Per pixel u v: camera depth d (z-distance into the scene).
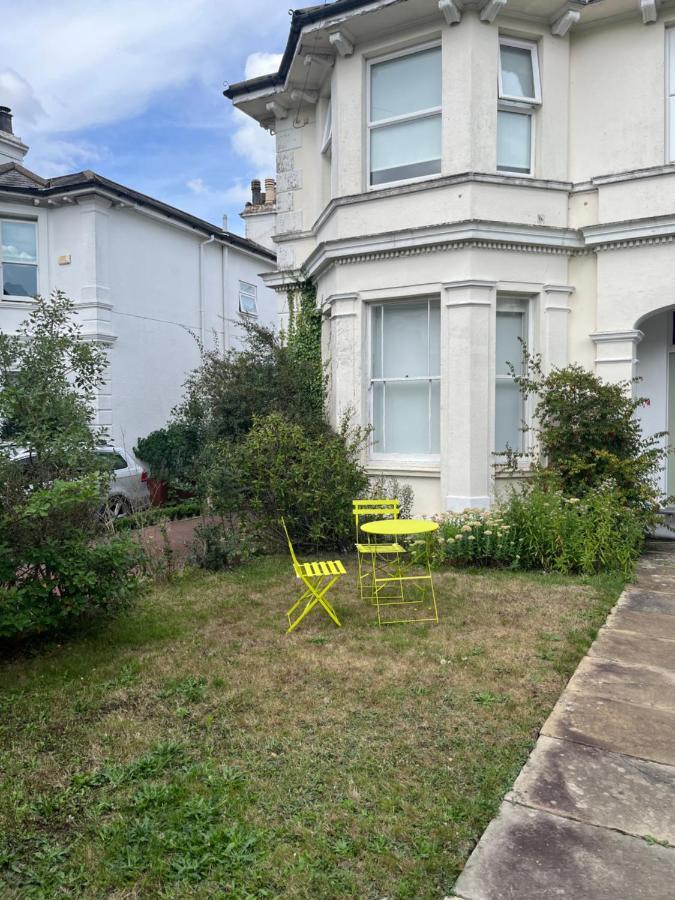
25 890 2.49
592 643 4.95
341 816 2.88
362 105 9.16
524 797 2.98
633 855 2.57
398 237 8.74
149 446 13.36
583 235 8.65
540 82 8.68
